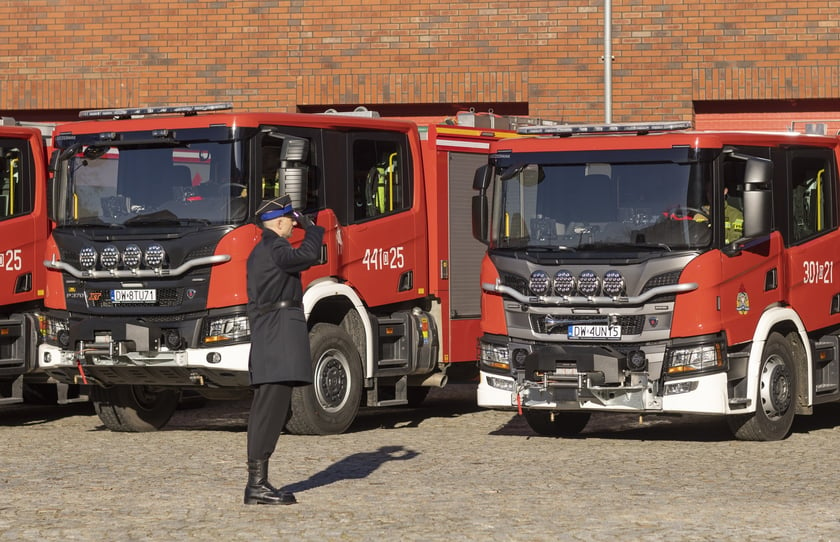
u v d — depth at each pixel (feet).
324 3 74.74
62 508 34.94
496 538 30.86
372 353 51.98
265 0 75.15
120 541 30.94
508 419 56.65
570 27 73.26
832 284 50.90
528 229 47.85
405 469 41.32
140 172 49.26
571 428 51.13
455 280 55.67
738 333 46.42
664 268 45.78
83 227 50.01
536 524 32.42
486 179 48.70
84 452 45.65
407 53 74.38
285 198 36.17
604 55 66.39
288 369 35.27
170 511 34.42
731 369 46.29
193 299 48.08
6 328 52.95
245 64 75.36
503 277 47.96
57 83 76.64
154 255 48.21
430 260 54.95
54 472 40.98
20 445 47.78
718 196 46.11
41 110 77.56
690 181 46.09
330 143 51.08
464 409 61.36
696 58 72.49
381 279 52.70
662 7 72.74
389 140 53.52
